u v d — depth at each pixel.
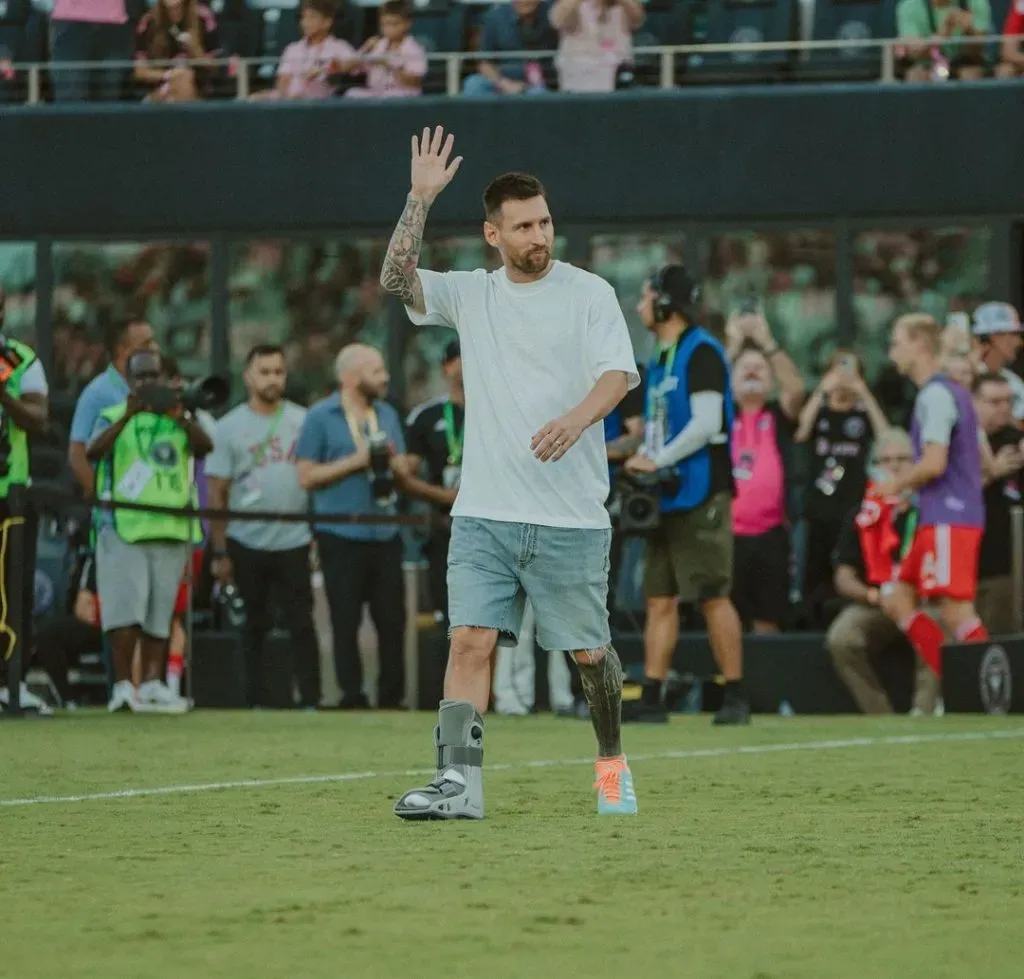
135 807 17.45
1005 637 32.97
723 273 41.50
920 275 41.00
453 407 35.62
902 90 40.97
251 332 42.69
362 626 37.78
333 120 42.25
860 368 38.47
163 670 33.34
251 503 36.53
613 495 33.41
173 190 42.62
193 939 10.22
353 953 9.78
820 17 41.59
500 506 15.88
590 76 41.78
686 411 28.53
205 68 43.09
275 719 31.17
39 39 43.47
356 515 34.88
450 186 41.94
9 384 30.05
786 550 38.12
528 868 13.04
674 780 19.94
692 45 41.88
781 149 41.22
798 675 37.78
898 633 36.28
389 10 42.25
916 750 24.03
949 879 12.50
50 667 36.56
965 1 41.03
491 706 35.72
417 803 16.03
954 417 33.16
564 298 15.83
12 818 16.53
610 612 34.06
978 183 40.78
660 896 11.74
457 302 16.09
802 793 18.50
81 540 37.41
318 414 35.72
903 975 9.16
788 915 11.02
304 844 14.49
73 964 9.48
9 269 42.97
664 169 41.50
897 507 35.44
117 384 33.66
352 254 42.41
